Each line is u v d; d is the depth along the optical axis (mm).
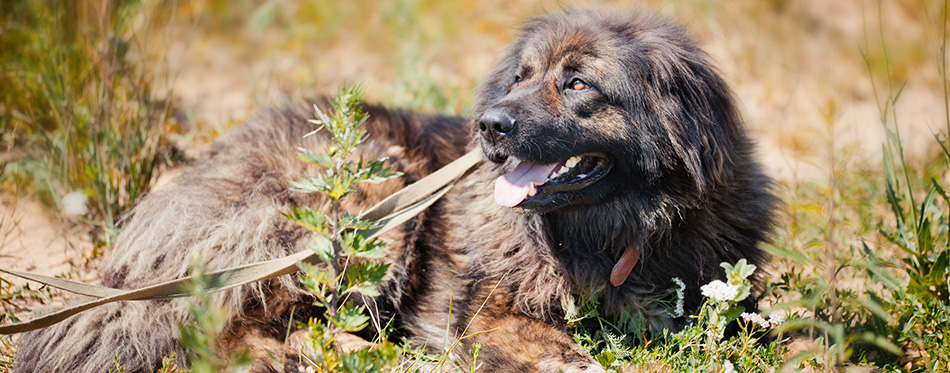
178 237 3592
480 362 3094
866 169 5582
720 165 3299
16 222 4301
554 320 3414
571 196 3295
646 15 3654
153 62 6359
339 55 7582
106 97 4777
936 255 3512
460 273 3631
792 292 3627
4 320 3486
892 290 3441
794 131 6672
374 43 7789
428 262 3848
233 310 3387
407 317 3814
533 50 3502
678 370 3025
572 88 3334
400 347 3475
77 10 5719
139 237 3652
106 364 3223
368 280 2361
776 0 9234
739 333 3111
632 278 3428
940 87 7766
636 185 3324
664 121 3234
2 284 3863
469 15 8031
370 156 3895
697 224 3361
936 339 3162
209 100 6469
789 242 4270
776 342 3074
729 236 3422
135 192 4578
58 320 2607
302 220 2357
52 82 4980
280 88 6391
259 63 7227
